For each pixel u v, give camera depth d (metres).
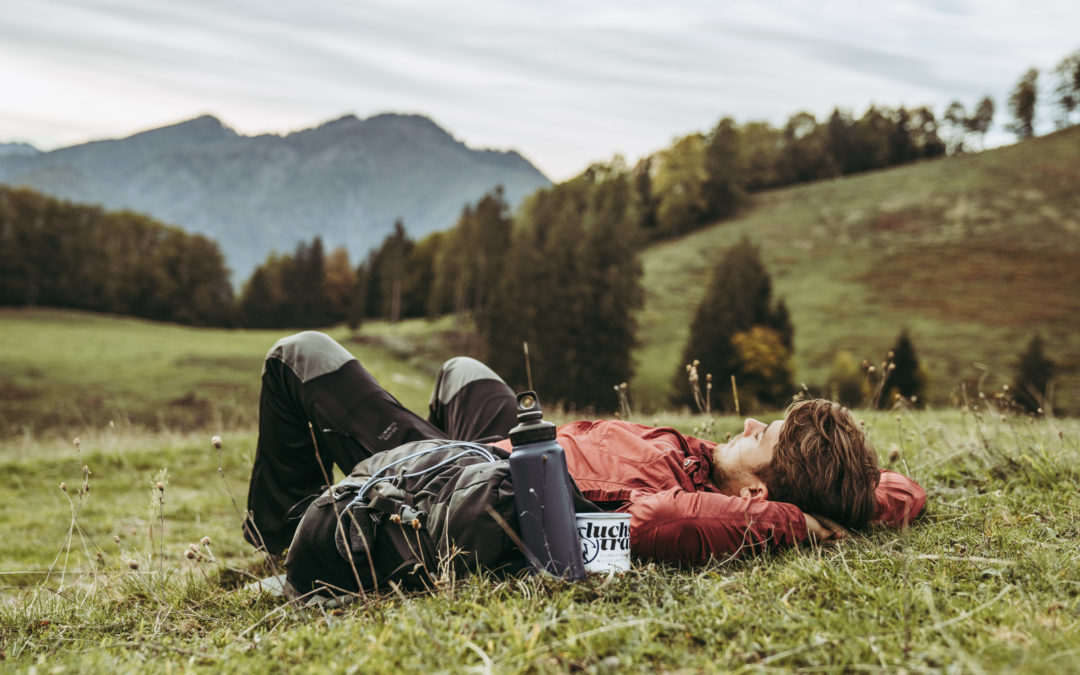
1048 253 76.50
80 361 63.94
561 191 88.50
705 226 104.19
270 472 3.25
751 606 2.17
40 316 87.81
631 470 2.84
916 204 92.62
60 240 98.31
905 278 76.38
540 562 2.37
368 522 2.53
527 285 62.41
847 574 2.40
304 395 3.07
